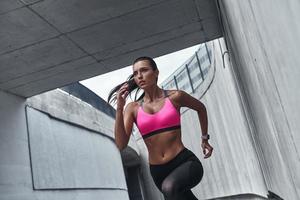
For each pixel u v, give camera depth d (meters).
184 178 2.29
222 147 17.91
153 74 2.48
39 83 10.88
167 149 2.41
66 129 15.55
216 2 7.31
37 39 8.38
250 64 3.80
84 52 9.41
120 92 2.57
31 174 11.27
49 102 14.02
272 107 2.79
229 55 8.66
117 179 23.34
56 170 13.38
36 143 12.08
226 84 12.91
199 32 9.51
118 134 2.55
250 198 14.81
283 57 1.84
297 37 1.51
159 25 8.76
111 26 8.36
